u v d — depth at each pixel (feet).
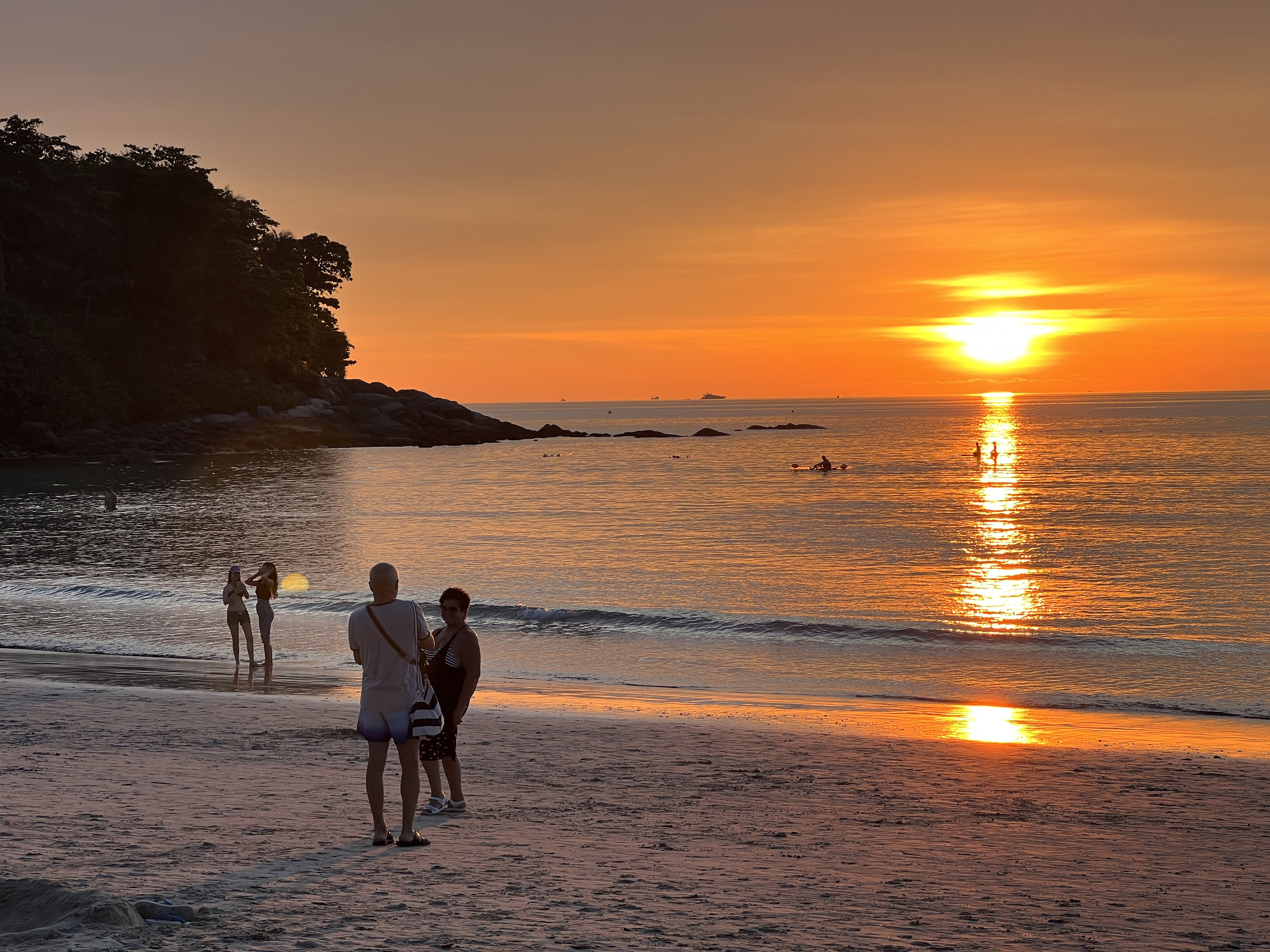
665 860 23.27
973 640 69.97
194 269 378.32
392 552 123.24
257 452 360.89
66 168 362.53
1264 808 30.09
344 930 17.42
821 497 202.28
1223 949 18.10
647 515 169.78
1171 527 145.48
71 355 333.62
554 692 53.57
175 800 28.58
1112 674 59.72
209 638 69.92
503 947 16.84
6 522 155.63
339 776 32.50
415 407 460.14
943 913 19.79
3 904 17.89
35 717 43.39
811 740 40.14
